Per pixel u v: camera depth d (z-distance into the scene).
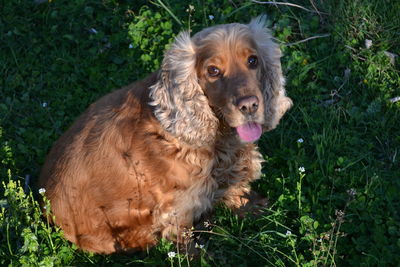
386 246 5.02
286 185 5.81
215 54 4.73
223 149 5.21
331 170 5.78
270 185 5.88
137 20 7.84
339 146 6.05
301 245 5.19
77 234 5.40
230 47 4.73
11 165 6.26
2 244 5.35
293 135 6.36
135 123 5.05
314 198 5.57
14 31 7.73
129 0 8.20
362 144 6.13
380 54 6.94
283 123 6.42
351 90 6.69
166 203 5.16
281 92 5.35
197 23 7.70
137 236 5.37
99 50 7.56
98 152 5.13
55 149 5.50
